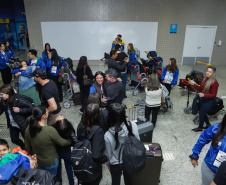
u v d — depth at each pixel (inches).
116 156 92.5
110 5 364.5
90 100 112.4
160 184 122.3
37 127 90.0
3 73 256.1
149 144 112.6
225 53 404.2
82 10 364.8
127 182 102.7
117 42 338.3
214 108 168.1
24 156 85.7
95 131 86.8
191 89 243.6
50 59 214.7
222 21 384.5
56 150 99.7
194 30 388.5
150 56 297.4
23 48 500.4
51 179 75.8
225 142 76.2
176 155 147.7
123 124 87.4
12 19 474.3
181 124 188.7
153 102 158.9
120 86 140.5
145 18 375.6
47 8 359.9
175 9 372.5
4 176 75.0
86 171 86.0
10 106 121.6
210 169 82.8
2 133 173.8
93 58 396.2
